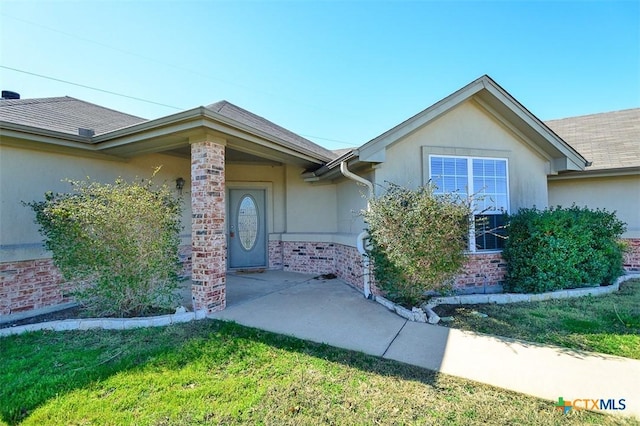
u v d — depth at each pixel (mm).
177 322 5582
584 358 4156
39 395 3369
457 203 6477
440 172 7754
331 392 3434
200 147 6199
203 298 6074
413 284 6137
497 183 8141
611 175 9578
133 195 5719
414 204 6031
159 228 5848
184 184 9977
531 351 4383
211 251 6141
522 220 7359
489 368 3928
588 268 7410
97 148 7285
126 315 5883
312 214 10992
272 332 5094
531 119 7824
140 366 3984
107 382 3621
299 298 7168
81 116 8523
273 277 9750
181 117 5648
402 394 3398
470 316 5832
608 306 6191
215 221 6270
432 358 4211
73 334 5082
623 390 3422
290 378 3717
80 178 7484
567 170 8625
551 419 2977
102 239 5504
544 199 8531
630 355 4219
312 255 10555
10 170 6387
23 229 6539
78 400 3293
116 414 3070
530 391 3434
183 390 3475
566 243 7121
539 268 7008
